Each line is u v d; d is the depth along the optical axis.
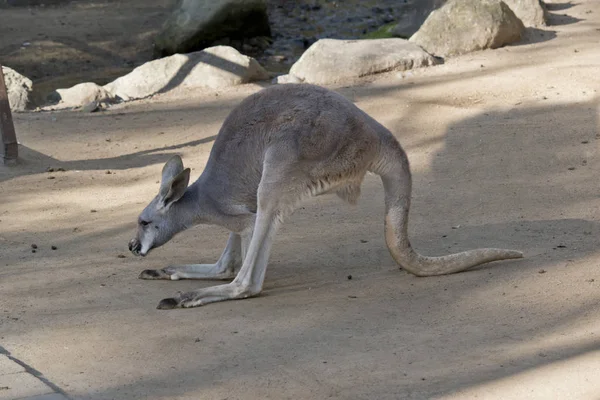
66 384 7.26
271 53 23.89
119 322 8.71
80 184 14.35
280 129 9.09
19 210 13.15
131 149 16.19
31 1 27.84
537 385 6.80
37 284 10.02
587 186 12.74
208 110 18.33
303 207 12.92
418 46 20.22
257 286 9.34
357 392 6.90
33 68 22.59
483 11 20.62
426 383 6.97
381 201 13.05
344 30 25.88
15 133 16.47
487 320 8.27
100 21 26.45
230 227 9.60
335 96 9.28
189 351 7.91
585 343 7.52
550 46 20.34
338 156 9.07
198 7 23.97
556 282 9.05
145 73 20.38
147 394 7.02
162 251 11.25
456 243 10.77
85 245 11.55
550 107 16.48
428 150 15.05
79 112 18.77
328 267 10.34
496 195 12.73
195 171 14.70
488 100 17.27
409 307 8.79
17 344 8.18
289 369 7.39
